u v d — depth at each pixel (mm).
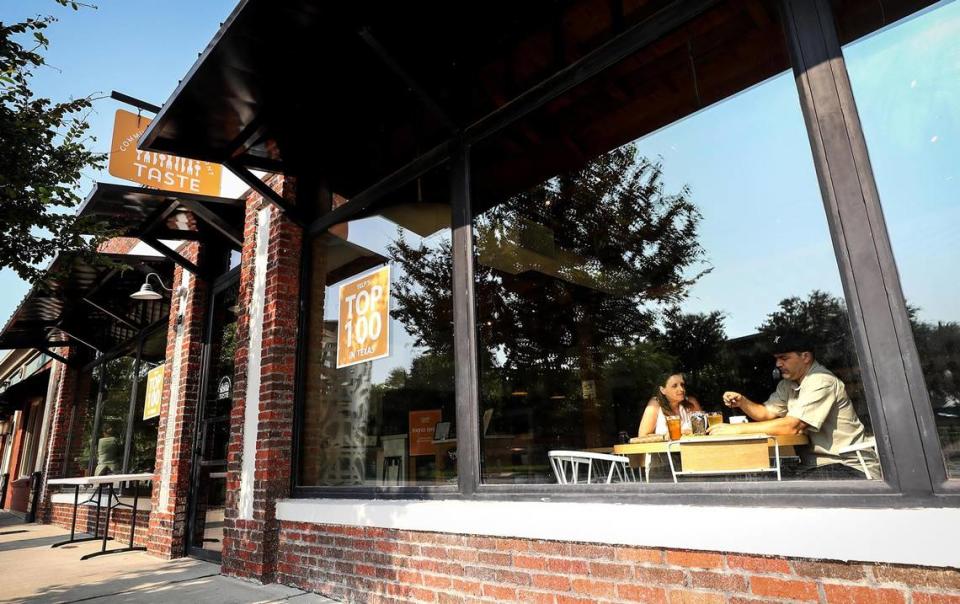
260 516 4488
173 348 6902
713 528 2307
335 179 4969
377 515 3680
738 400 3260
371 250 4523
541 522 2846
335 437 4480
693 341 4426
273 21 3383
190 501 6137
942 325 2059
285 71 3834
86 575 5105
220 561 5508
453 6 3479
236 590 4230
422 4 3428
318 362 4801
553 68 3531
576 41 3430
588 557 2682
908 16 2393
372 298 4473
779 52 2752
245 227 5625
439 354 3908
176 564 5547
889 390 2084
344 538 3908
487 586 3045
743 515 2242
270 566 4406
